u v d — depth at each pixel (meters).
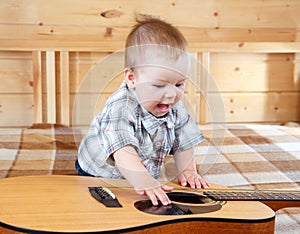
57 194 1.09
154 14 2.43
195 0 2.46
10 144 2.03
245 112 2.61
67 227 0.91
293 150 2.01
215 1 2.48
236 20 2.52
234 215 1.00
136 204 1.04
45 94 2.41
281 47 2.50
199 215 0.99
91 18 2.39
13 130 2.25
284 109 2.62
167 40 1.10
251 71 2.58
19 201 1.04
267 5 2.53
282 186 1.60
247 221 0.99
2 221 0.93
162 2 2.43
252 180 1.65
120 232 0.91
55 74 2.39
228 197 1.10
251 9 2.52
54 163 1.81
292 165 1.82
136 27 1.15
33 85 2.36
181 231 0.98
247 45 2.47
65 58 2.35
